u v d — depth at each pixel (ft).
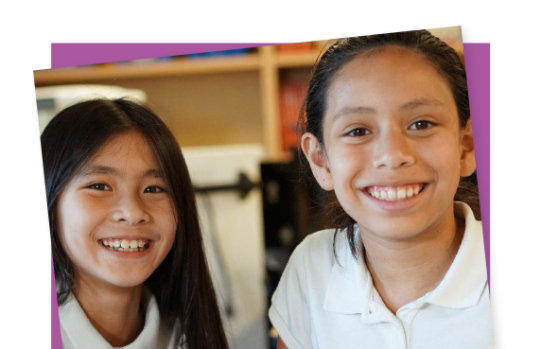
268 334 4.20
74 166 3.57
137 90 4.50
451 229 3.47
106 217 3.60
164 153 3.72
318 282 3.69
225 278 4.27
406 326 3.49
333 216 3.72
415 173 3.38
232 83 4.97
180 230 3.80
